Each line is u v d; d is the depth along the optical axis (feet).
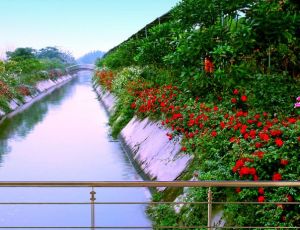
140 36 74.13
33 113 67.72
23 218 22.29
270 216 14.16
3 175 30.50
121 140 41.04
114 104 59.52
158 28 49.03
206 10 29.07
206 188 16.93
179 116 25.88
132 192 25.81
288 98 24.32
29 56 180.14
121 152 36.86
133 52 70.44
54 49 324.60
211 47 27.37
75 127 51.72
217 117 22.48
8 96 75.82
